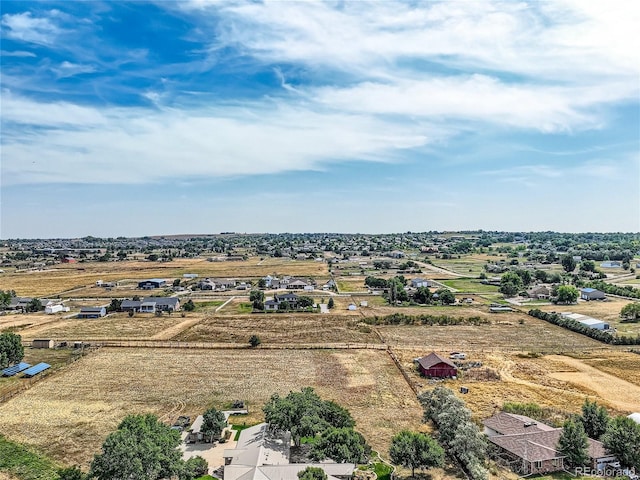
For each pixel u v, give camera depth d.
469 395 62.66
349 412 55.00
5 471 43.28
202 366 76.44
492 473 43.12
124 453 37.28
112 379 69.94
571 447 43.59
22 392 64.25
